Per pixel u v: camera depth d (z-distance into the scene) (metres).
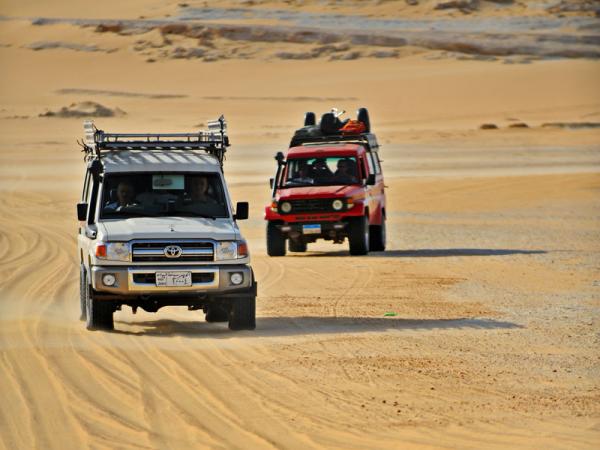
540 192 123.69
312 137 77.25
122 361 34.91
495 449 25.02
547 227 91.00
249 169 156.62
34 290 53.09
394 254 72.81
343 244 83.88
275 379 32.41
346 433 26.39
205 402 29.44
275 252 72.94
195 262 40.53
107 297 40.56
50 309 47.12
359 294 52.28
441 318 44.69
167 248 40.31
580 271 61.47
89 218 43.53
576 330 41.56
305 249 77.69
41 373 32.91
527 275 59.78
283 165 76.12
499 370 34.09
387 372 33.53
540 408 29.06
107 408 28.67
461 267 63.91
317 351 37.00
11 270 61.19
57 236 81.38
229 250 40.81
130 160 44.00
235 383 31.80
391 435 26.23
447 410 28.78
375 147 79.62
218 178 44.06
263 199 117.81
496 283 56.34
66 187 130.38
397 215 102.81
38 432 26.31
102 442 25.44
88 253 42.19
